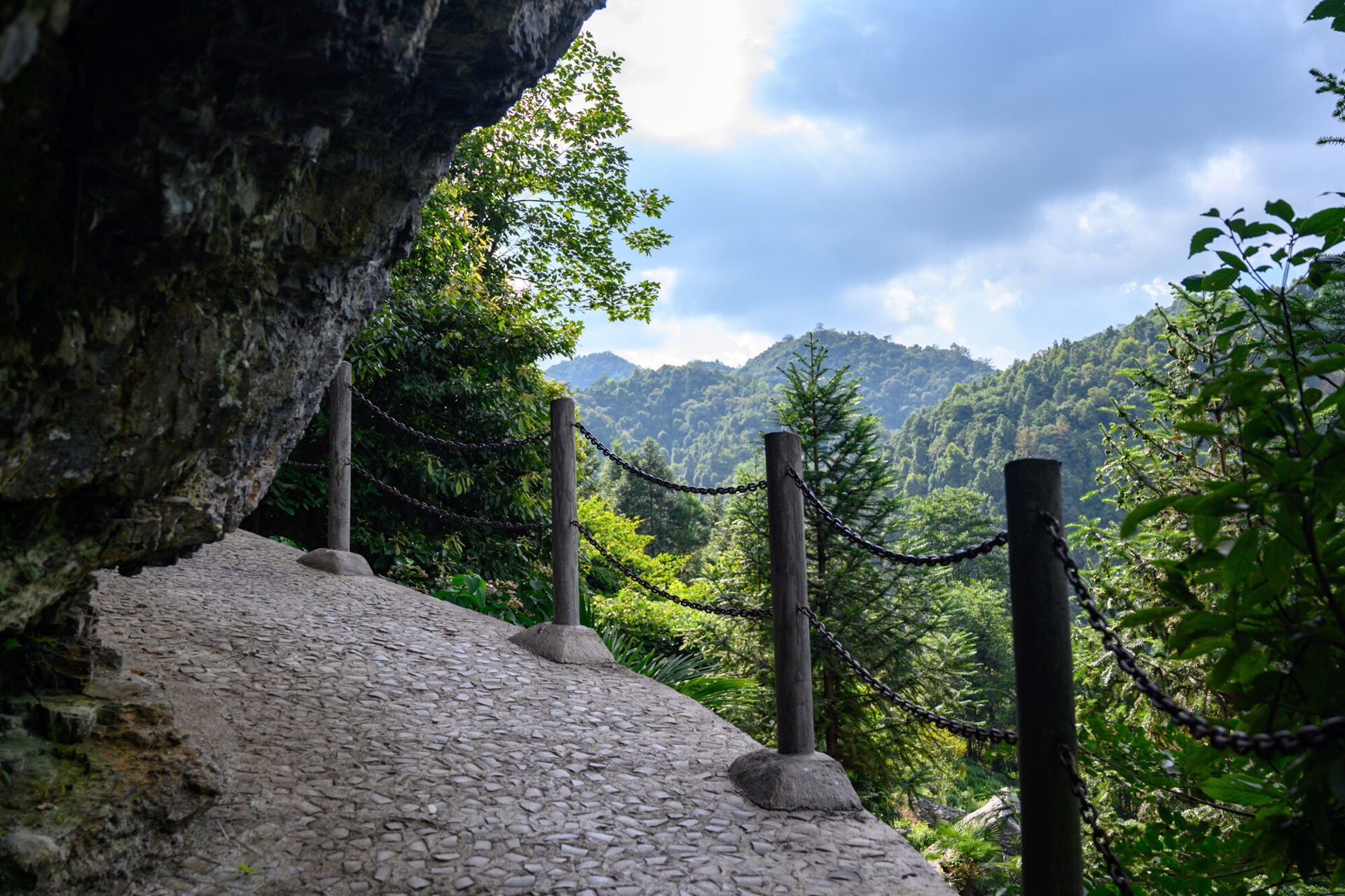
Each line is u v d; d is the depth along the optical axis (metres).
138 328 2.12
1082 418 107.44
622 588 14.72
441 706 4.41
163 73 1.73
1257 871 2.89
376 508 9.05
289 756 3.60
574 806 3.48
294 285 2.61
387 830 3.13
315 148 2.19
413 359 9.30
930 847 10.41
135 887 2.64
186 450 2.55
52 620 3.27
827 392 8.46
